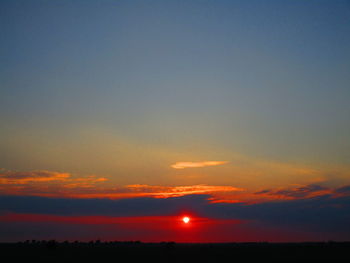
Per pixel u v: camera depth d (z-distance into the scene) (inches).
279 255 2723.9
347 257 2411.4
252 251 3479.3
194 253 3154.5
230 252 3304.6
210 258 2466.8
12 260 2294.5
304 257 2437.3
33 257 2571.4
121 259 2395.4
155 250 3897.6
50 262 2170.3
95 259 2394.2
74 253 3144.7
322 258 2330.2
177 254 2992.1
